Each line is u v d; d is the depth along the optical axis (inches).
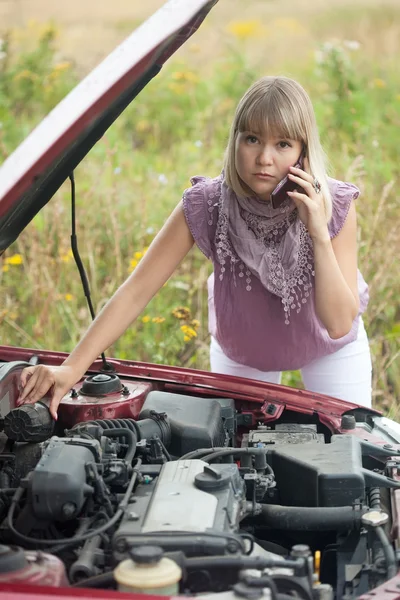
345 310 134.5
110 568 94.9
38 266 242.8
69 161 121.0
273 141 126.2
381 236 247.4
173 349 218.8
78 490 97.1
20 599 83.0
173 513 95.5
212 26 443.2
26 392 123.6
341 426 134.3
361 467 111.9
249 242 138.6
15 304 241.3
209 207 140.8
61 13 472.4
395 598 87.6
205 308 244.5
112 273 247.3
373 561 101.0
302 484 112.1
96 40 427.8
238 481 104.9
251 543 96.3
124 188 281.7
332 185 141.9
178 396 132.3
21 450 115.3
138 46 105.4
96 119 110.6
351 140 298.0
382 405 220.1
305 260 141.3
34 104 336.5
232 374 163.3
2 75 339.3
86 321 235.0
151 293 140.0
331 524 106.1
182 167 299.4
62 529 104.9
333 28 455.2
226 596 85.1
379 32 437.4
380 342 226.1
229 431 134.5
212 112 334.3
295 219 138.3
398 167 285.4
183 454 121.2
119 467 105.7
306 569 90.2
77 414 126.7
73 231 134.3
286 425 132.0
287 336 148.4
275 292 140.7
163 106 348.8
